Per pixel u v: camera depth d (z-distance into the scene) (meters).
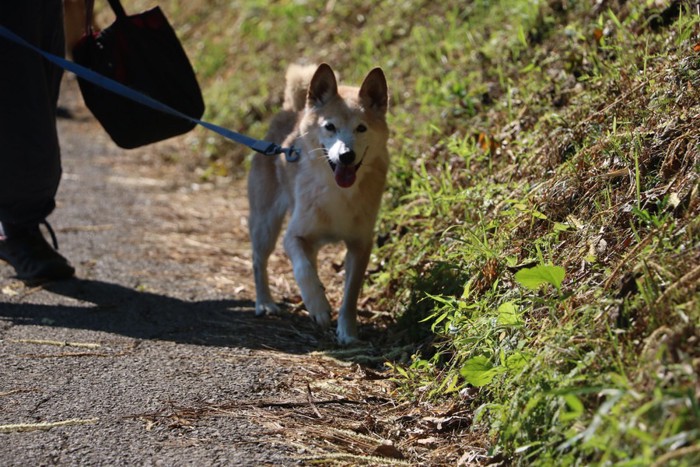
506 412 3.10
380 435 3.48
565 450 2.78
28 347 4.33
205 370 4.08
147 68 5.38
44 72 5.11
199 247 6.77
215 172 9.37
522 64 6.66
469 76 6.99
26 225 5.46
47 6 5.18
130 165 9.84
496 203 4.94
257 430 3.40
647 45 5.10
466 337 3.83
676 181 3.82
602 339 3.07
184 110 5.48
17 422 3.41
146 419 3.46
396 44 8.94
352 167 4.73
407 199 6.04
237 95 10.56
